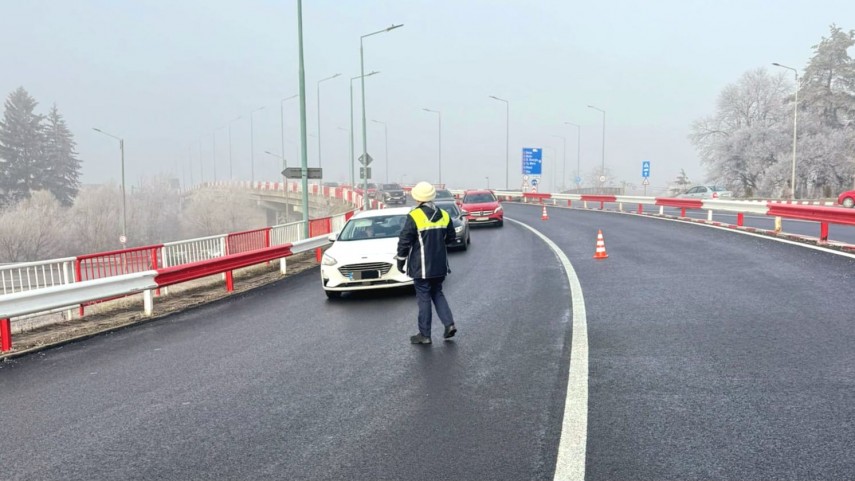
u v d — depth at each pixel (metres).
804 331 6.58
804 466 3.65
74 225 79.19
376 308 9.58
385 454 4.10
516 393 5.14
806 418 4.32
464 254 16.41
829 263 10.99
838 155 55.69
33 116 98.31
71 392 5.97
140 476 3.98
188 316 10.00
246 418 4.93
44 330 9.68
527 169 58.75
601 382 5.30
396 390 5.43
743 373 5.33
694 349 6.14
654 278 10.62
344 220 24.98
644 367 5.64
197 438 4.57
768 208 17.50
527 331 7.32
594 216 30.89
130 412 5.25
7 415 5.36
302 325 8.59
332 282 10.58
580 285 10.34
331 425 4.68
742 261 11.97
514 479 3.64
